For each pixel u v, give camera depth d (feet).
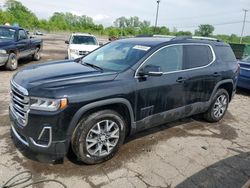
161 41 14.66
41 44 45.60
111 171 11.53
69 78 11.48
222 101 18.45
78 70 12.89
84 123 11.13
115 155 12.84
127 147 13.75
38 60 44.70
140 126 13.33
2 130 14.52
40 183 10.35
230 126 18.20
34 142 10.69
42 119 10.30
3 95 21.17
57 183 10.43
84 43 40.78
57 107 10.28
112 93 11.51
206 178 11.59
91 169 11.57
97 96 11.05
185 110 15.53
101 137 11.79
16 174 10.77
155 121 14.01
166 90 13.88
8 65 32.45
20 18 264.93
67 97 10.37
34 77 11.70
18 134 11.64
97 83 11.42
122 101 11.96
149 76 13.03
